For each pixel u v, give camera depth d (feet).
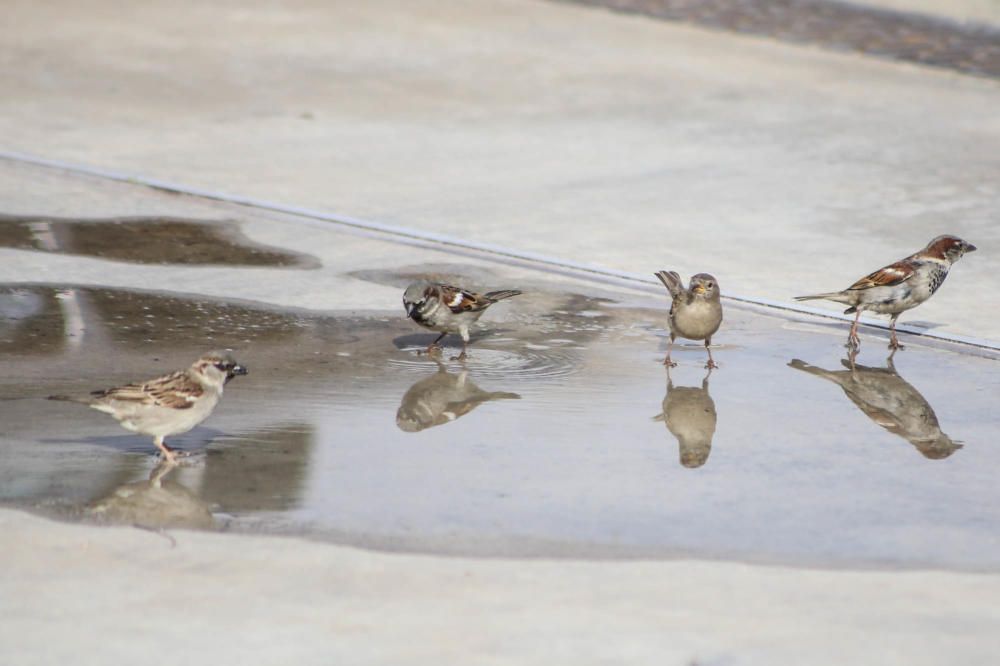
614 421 41.98
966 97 104.01
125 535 32.45
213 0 133.80
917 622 28.94
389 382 45.52
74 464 37.09
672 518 34.35
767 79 108.17
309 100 96.27
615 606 29.37
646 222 68.23
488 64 110.11
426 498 35.27
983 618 29.17
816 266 61.16
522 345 50.37
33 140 81.05
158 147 81.05
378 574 30.66
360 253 61.62
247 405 42.57
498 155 82.43
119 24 120.57
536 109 95.81
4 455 37.63
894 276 49.29
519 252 62.34
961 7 149.18
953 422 42.50
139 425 36.60
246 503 34.60
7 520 33.12
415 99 97.71
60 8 126.82
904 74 112.37
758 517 34.50
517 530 33.35
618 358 49.03
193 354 47.42
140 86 98.17
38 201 67.82
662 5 143.64
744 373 47.47
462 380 45.96
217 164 77.46
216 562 31.07
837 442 40.42
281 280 57.11
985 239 66.39
